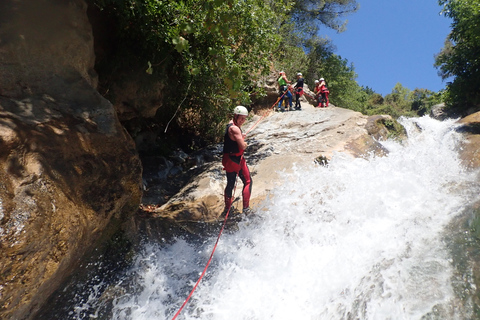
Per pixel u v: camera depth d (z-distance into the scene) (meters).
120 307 3.62
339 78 24.34
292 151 7.64
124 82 6.43
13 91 3.50
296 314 3.47
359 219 4.84
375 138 7.92
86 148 3.48
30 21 3.92
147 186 7.09
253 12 7.55
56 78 3.88
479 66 19.16
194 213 5.58
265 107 13.23
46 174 3.01
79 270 3.39
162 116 8.88
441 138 7.68
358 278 3.67
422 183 5.52
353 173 6.14
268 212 5.36
